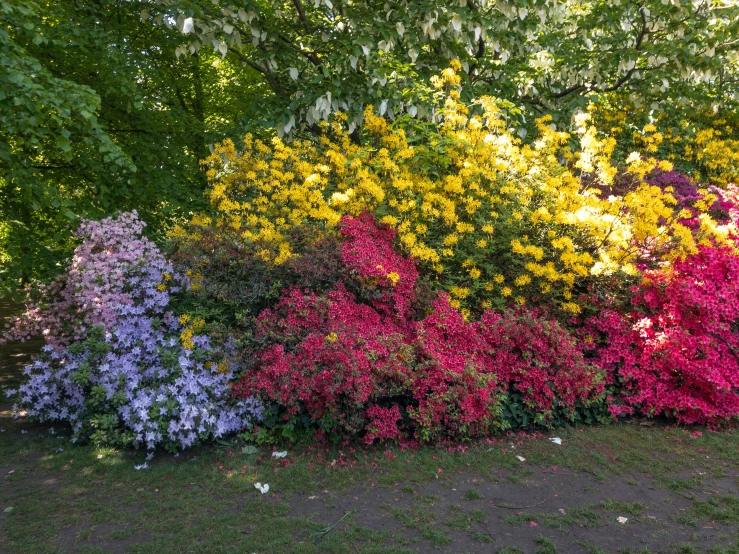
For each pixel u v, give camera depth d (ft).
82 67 18.88
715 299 14.61
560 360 13.66
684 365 14.08
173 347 13.14
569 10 26.43
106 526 9.32
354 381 11.82
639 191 16.84
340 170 17.57
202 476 11.12
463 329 14.05
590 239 16.22
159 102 21.57
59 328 15.30
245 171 17.93
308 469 11.46
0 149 14.47
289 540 8.95
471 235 16.08
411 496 10.43
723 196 21.95
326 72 19.01
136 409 11.79
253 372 13.16
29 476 11.12
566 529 9.33
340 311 13.61
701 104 28.40
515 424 13.61
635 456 12.20
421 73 21.71
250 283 14.16
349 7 20.53
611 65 24.06
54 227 20.04
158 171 19.51
